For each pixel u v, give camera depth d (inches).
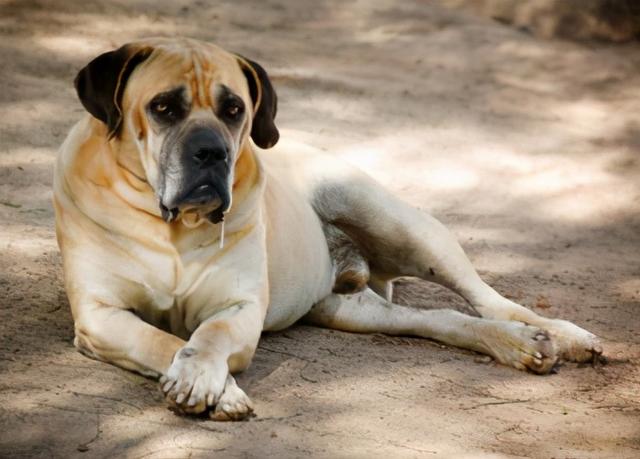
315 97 637.9
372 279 407.2
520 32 813.2
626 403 333.1
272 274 347.9
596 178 585.3
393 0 841.5
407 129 612.4
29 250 392.2
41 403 282.0
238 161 319.0
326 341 358.9
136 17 708.7
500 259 466.6
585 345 360.5
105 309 309.6
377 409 305.4
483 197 540.7
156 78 300.7
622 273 463.8
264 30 743.1
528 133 637.9
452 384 332.5
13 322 333.1
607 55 790.5
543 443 295.9
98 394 291.3
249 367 323.9
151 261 313.1
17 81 578.6
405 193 530.6
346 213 390.0
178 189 294.2
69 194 316.2
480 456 280.8
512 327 355.6
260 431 281.4
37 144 506.6
